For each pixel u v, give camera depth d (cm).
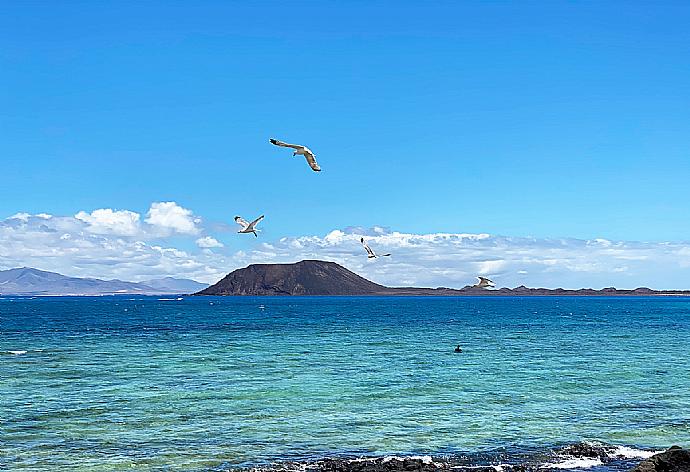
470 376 4628
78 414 3294
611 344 7356
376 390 4012
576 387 4147
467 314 16775
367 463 2447
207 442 2797
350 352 6319
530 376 4634
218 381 4338
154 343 7281
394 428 3039
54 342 7356
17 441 2795
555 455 2605
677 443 2812
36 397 3728
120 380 4362
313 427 3055
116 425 3075
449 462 2517
